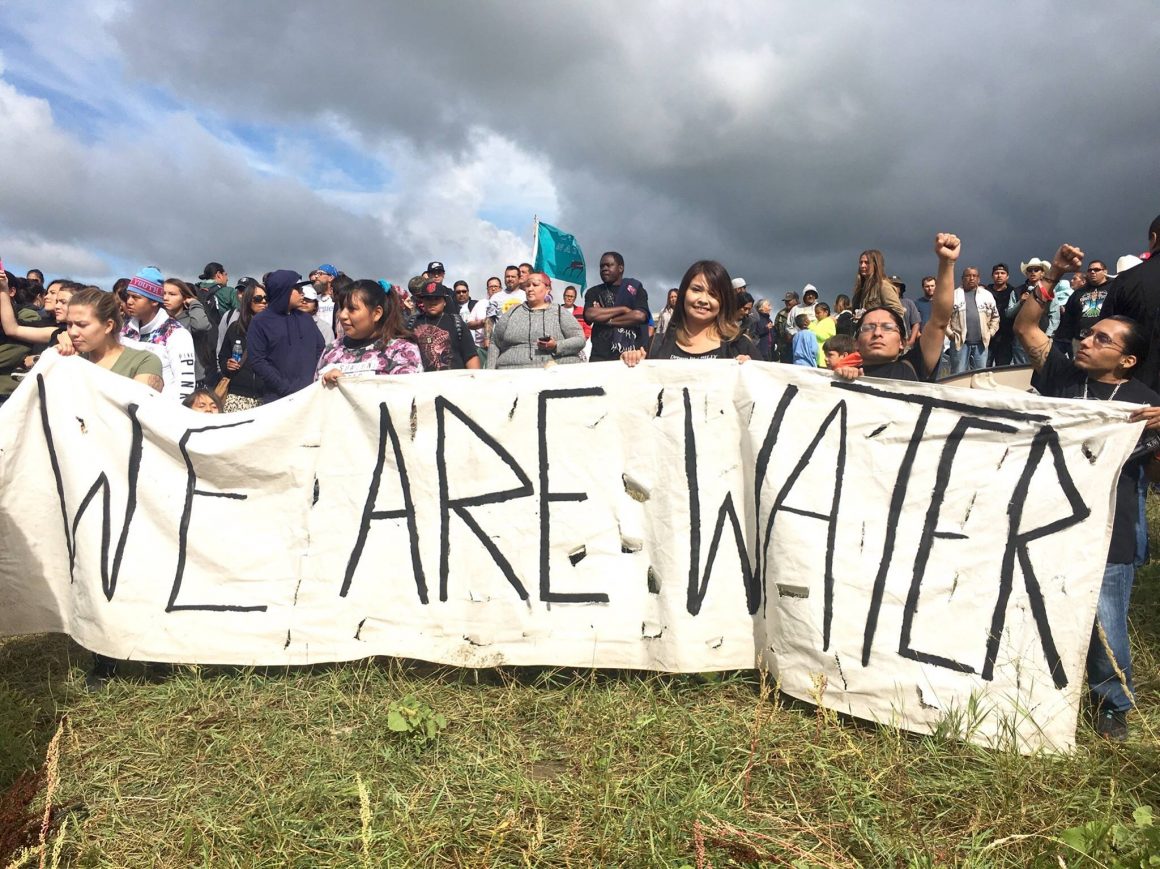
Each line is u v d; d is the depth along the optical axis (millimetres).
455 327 7523
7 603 4191
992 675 3311
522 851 2582
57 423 4238
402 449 4113
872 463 3652
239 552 4098
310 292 8422
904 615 3473
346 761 3145
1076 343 4230
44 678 4035
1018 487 3420
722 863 2516
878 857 2564
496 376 4098
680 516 3893
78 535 4160
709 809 2754
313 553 4090
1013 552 3385
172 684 3844
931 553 3494
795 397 3812
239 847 2662
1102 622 3379
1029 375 4082
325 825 2762
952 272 4172
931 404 3605
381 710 3555
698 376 3953
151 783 3070
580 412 4043
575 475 4020
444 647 3971
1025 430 3443
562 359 6613
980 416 3521
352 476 4129
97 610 4078
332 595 4059
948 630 3410
